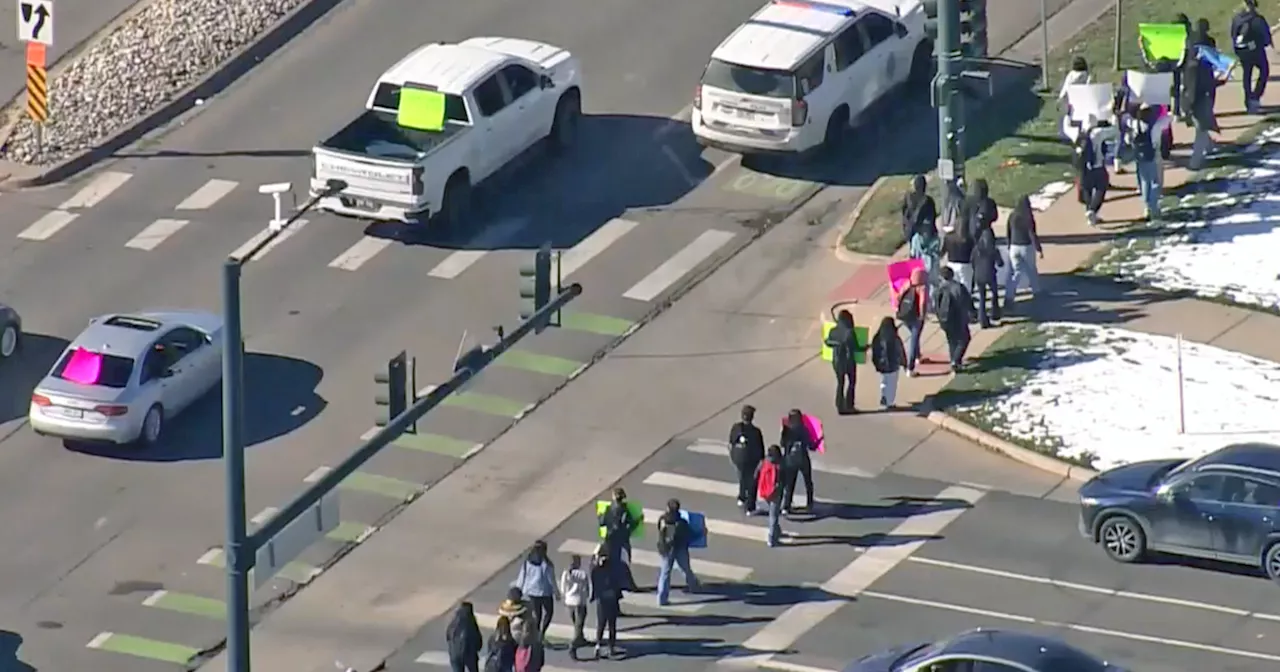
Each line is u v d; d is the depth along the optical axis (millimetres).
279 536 117125
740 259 180375
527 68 190500
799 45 188375
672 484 154750
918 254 168750
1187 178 182500
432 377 167500
